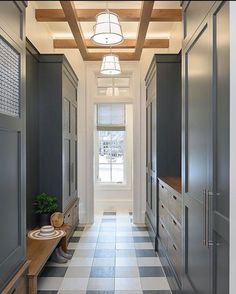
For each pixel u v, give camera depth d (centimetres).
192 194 196
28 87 364
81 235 484
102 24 324
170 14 368
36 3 387
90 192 563
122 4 360
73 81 512
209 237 158
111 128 715
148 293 291
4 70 189
